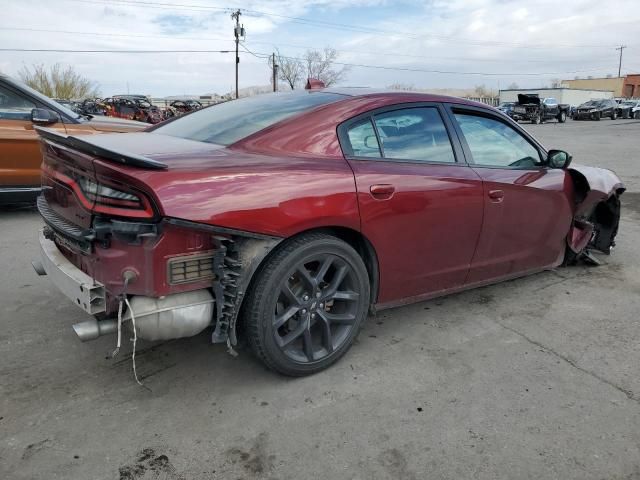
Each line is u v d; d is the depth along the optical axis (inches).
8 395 103.7
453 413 101.2
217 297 95.3
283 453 89.7
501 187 138.0
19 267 174.6
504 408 103.0
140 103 968.9
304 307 107.6
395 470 86.3
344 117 115.6
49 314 139.7
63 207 103.4
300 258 103.3
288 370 108.7
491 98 2453.2
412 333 134.3
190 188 90.0
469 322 141.4
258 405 102.7
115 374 112.4
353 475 85.1
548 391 109.2
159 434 93.7
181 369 114.9
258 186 96.8
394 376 113.9
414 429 96.3
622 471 86.7
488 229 137.5
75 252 98.2
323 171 106.3
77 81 1769.2
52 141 104.3
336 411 101.3
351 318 115.6
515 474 85.7
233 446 91.2
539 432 96.0
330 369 116.0
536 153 156.6
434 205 122.7
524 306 152.7
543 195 151.1
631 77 3248.0
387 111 122.5
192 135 121.8
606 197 171.6
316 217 102.7
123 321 91.9
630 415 101.4
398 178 116.6
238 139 110.3
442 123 132.3
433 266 129.0
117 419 97.4
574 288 167.0
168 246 89.7
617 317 145.9
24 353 119.7
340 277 111.7
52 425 95.2
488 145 142.2
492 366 118.9
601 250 200.2
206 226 90.2
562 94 2016.5
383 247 116.6
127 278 89.1
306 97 127.0
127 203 88.1
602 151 591.2
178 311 92.7
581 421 99.3
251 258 96.6
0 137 224.7
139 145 107.6
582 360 122.2
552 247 163.3
